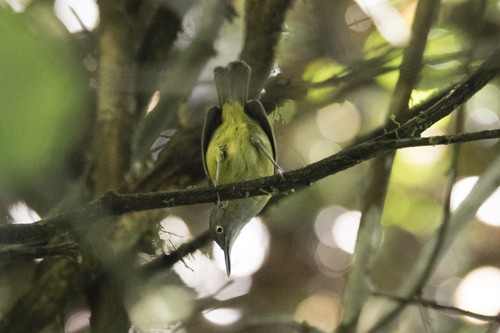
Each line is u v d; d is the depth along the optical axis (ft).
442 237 26.81
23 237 17.43
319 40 37.45
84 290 24.63
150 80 22.68
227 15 29.17
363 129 41.47
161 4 26.96
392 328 26.09
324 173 19.39
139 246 25.94
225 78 27.40
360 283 25.72
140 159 28.02
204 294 29.17
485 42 33.04
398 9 36.88
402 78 26.53
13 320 25.39
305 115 41.19
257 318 28.22
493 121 43.27
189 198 18.89
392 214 44.09
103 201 18.21
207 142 27.63
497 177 28.19
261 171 26.37
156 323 24.68
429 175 43.78
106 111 23.86
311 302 47.21
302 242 47.75
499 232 47.88
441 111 18.93
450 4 34.42
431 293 46.91
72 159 20.06
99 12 23.84
